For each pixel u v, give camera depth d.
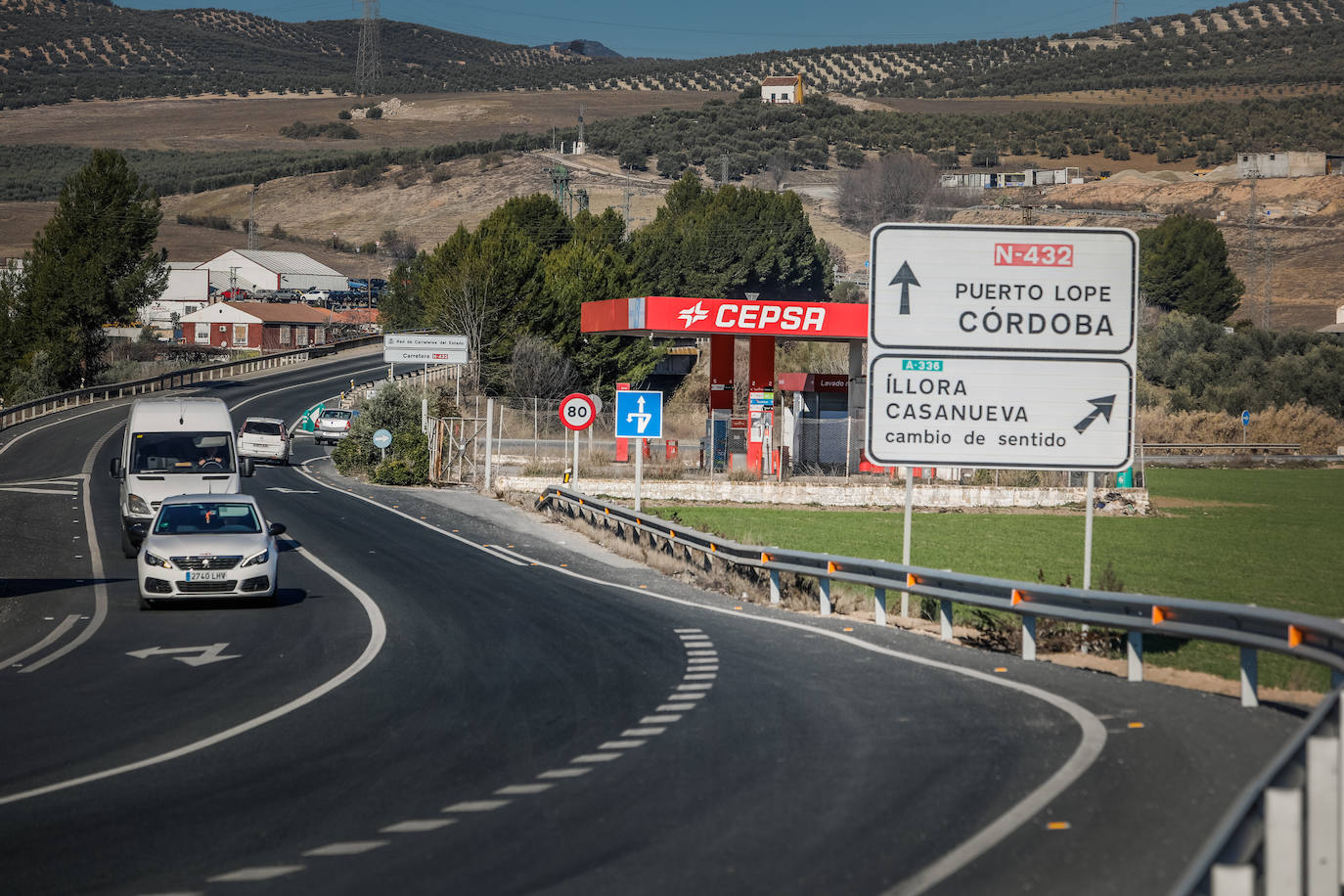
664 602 31.92
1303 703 19.11
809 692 20.02
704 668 22.41
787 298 179.50
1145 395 133.62
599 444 81.38
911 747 15.98
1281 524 67.00
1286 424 121.62
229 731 18.33
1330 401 130.50
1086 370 28.05
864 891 10.80
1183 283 186.50
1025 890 10.70
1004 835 12.15
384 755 16.53
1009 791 13.70
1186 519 69.50
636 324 67.50
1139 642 20.52
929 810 13.13
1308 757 9.61
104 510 53.22
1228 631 18.28
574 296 115.25
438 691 20.98
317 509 54.34
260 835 12.98
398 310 165.25
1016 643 25.11
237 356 161.50
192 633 27.78
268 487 63.44
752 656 23.56
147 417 41.81
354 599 32.34
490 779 15.14
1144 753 15.09
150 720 19.25
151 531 32.16
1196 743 15.51
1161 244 189.12
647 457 73.56
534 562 39.97
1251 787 9.72
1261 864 9.71
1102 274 28.05
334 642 26.23
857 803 13.52
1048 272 28.11
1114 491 72.25
